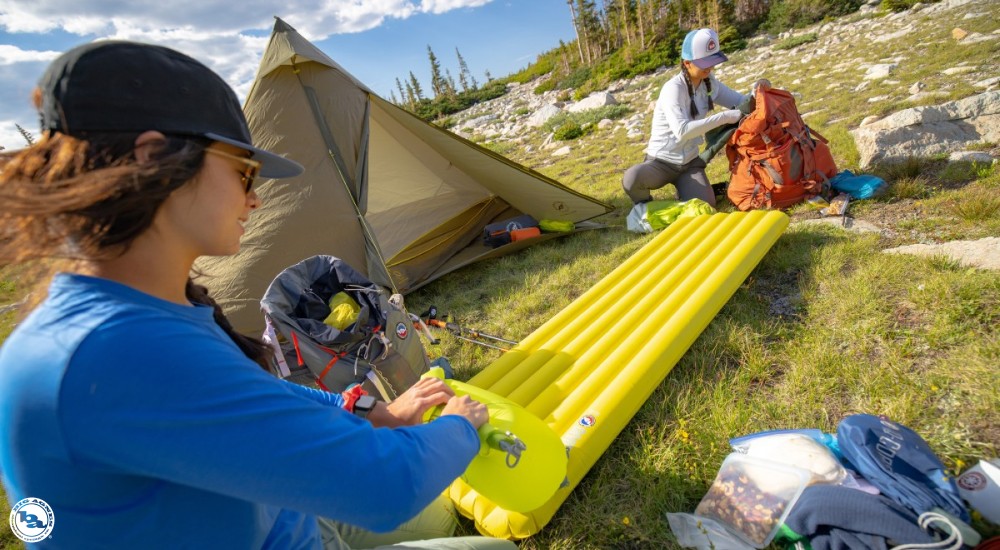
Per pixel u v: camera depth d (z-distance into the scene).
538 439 1.81
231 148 0.81
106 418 0.63
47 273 0.74
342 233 4.03
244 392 0.73
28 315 0.72
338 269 2.88
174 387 0.66
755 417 2.31
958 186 4.11
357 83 4.58
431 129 5.04
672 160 4.96
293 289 2.76
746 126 4.39
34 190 0.63
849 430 1.81
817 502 1.63
